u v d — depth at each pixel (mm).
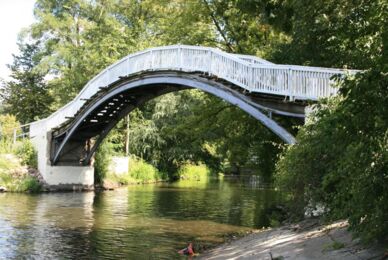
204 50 19531
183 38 27203
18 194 27844
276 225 14844
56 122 31094
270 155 24375
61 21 47188
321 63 17172
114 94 25812
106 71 26125
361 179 6523
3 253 12773
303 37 16516
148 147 44125
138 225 17750
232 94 18047
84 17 48750
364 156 6336
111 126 30875
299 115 15523
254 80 16641
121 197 27922
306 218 12492
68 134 30281
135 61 23719
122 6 46781
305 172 11273
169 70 21641
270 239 11445
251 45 26125
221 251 12078
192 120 26750
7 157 31266
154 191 32562
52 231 16141
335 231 9828
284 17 19500
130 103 28828
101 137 31656
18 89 47844
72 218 19125
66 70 45219
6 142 32969
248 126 25078
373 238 7387
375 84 5707
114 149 41844
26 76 48438
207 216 20328
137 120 45406
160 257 12508
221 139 26812
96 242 14484
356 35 7965
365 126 6020
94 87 27188
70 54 45344
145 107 46156
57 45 46438
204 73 19781
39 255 12641
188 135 28250
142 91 26656
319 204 11703
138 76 23922
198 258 11945
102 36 44281
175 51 21141
